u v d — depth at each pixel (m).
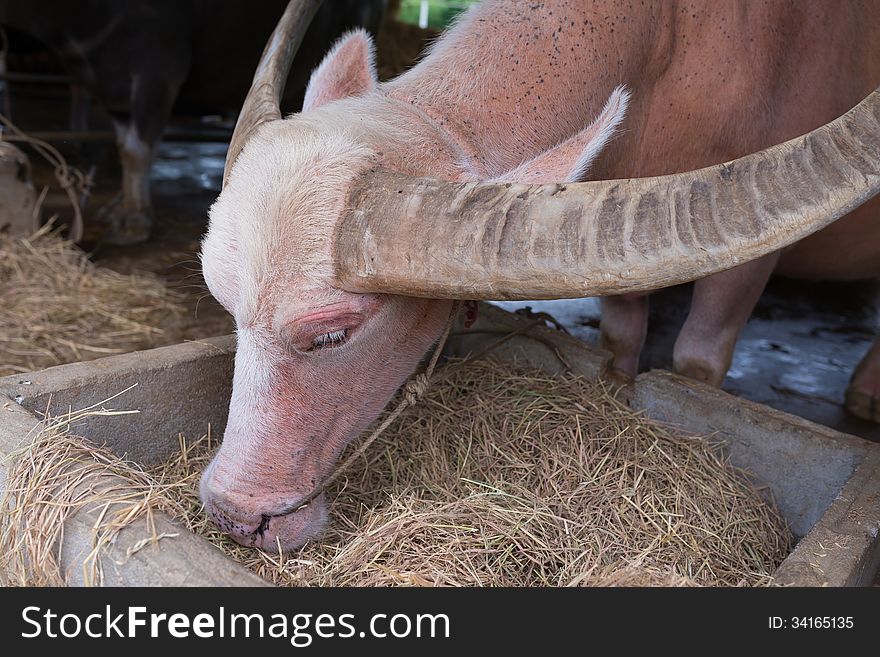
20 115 8.79
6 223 4.44
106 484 1.61
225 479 1.80
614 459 2.25
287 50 2.22
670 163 2.59
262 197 1.64
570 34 2.11
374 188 1.60
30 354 3.58
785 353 4.48
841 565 1.58
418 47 9.12
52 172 7.01
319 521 1.94
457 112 1.98
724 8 2.46
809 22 2.63
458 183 1.54
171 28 5.05
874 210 3.03
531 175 1.60
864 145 1.35
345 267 1.59
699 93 2.49
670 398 2.47
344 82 2.13
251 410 1.77
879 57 2.80
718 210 1.36
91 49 4.98
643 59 2.33
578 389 2.53
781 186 1.35
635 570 1.60
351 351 1.78
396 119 1.86
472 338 2.83
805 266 3.43
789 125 2.69
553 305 4.95
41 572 1.58
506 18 2.11
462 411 2.44
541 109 2.05
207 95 6.05
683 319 4.84
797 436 2.25
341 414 1.87
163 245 5.40
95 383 2.10
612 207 1.42
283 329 1.66
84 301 4.18
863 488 1.90
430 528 1.88
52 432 1.76
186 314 4.25
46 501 1.60
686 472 2.23
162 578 1.41
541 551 1.88
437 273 1.51
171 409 2.30
